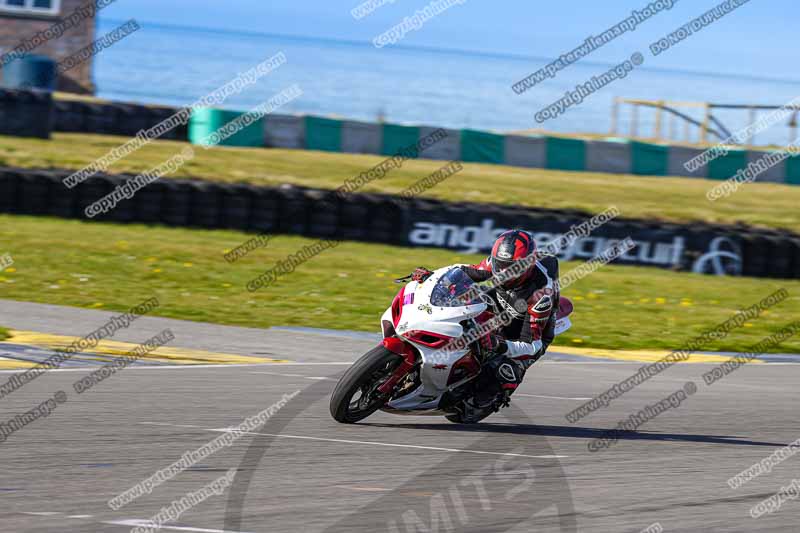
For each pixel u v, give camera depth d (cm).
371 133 10638
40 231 6350
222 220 7000
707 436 2719
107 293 4750
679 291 6106
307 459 2120
